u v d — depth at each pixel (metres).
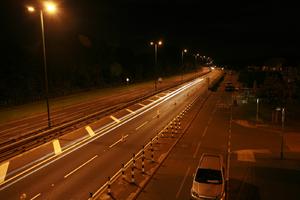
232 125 43.06
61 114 48.62
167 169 25.69
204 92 82.88
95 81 88.88
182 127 41.22
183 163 27.20
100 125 41.50
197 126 42.19
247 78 98.75
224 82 119.69
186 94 78.25
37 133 34.81
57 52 82.88
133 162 25.30
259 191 22.05
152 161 27.44
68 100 63.84
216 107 58.19
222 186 19.81
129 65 119.06
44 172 24.58
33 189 21.52
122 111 52.81
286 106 56.75
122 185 22.31
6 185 22.14
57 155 28.69
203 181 20.20
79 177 23.62
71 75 81.31
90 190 21.41
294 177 24.70
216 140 35.16
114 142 33.31
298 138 36.59
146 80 120.50
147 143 33.16
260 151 31.38
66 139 34.19
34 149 30.36
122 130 38.84
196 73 177.25
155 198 20.41
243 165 27.25
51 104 58.50
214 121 45.62
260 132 39.28
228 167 26.69
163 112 52.09
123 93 77.06
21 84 66.00
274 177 24.64
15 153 28.83
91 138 34.81
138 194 20.95
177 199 20.34
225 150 31.45
